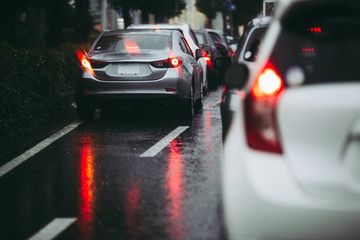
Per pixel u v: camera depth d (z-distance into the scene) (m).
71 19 38.78
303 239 4.07
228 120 8.20
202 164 9.27
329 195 4.11
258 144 4.26
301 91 4.20
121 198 7.41
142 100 13.73
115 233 6.09
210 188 7.78
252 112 4.32
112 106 13.96
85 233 6.13
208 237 5.89
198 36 26.19
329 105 4.13
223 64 9.96
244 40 9.02
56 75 16.42
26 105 13.17
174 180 8.26
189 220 6.44
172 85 13.69
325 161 4.13
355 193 4.09
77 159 9.86
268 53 4.44
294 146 4.18
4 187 8.11
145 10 36.41
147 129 12.98
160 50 14.01
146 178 8.41
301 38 4.41
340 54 4.27
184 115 14.33
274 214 4.10
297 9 4.47
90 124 13.84
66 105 16.27
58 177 8.62
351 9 4.45
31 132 12.59
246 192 4.19
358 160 4.11
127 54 13.73
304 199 4.08
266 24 9.02
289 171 4.16
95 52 14.15
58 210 6.97
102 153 10.33
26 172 8.99
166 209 6.87
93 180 8.38
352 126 4.11
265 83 4.32
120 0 31.53
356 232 4.02
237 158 4.32
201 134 12.21
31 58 14.37
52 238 6.01
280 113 4.21
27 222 6.55
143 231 6.12
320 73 4.23
